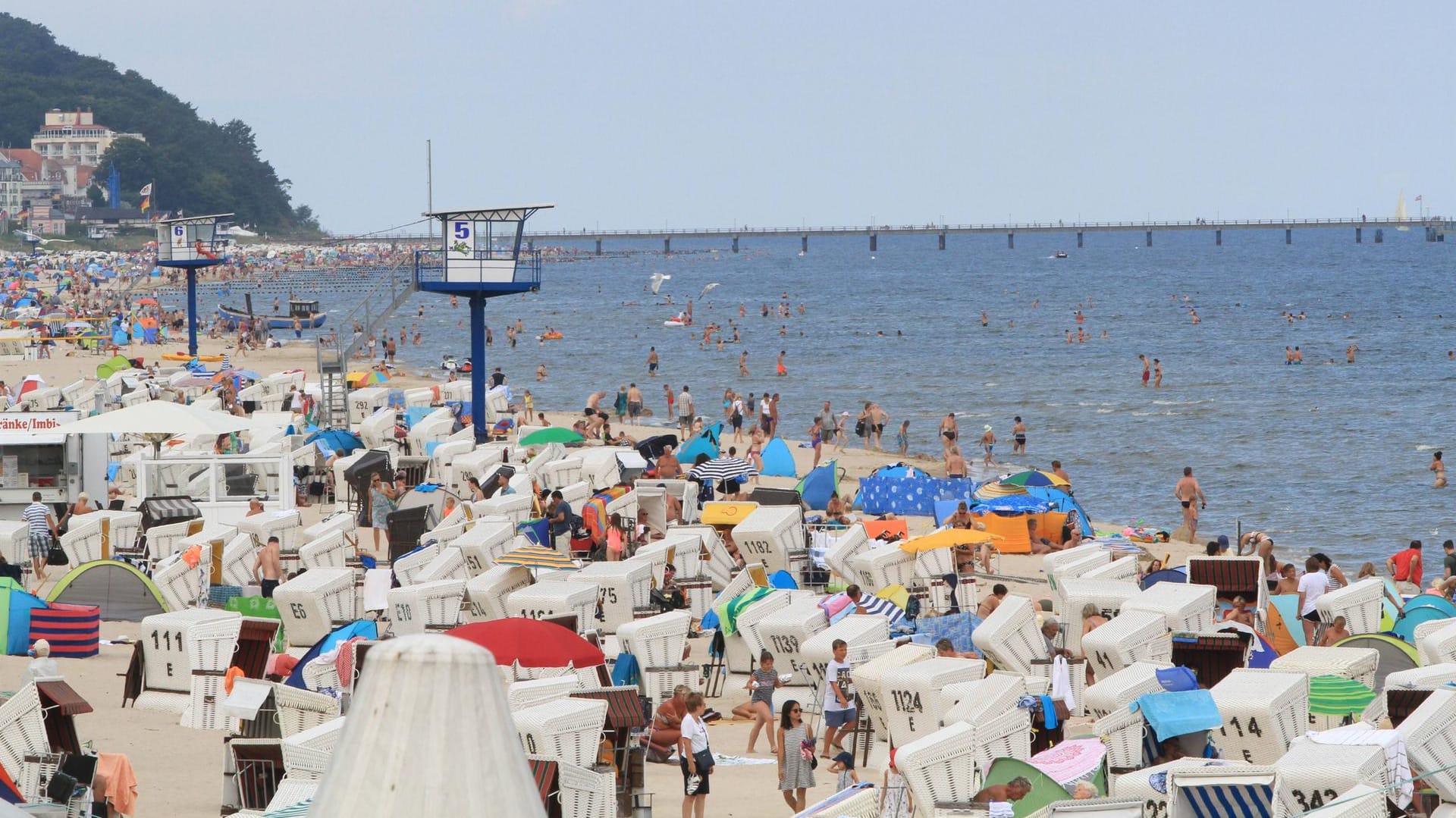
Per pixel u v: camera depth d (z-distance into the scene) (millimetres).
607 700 31672
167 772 34438
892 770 29422
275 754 29047
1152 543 78250
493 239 96125
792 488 85000
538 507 68812
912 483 78312
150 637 40625
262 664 40562
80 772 26922
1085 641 41062
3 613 46031
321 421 106062
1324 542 85562
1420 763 25953
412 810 6758
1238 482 104875
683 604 53031
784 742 32344
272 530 60781
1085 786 27906
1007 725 30750
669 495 71625
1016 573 67562
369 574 52469
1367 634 43500
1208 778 24969
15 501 69625
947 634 45125
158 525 63781
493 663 7070
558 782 28094
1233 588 52188
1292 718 30875
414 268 101938
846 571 58344
